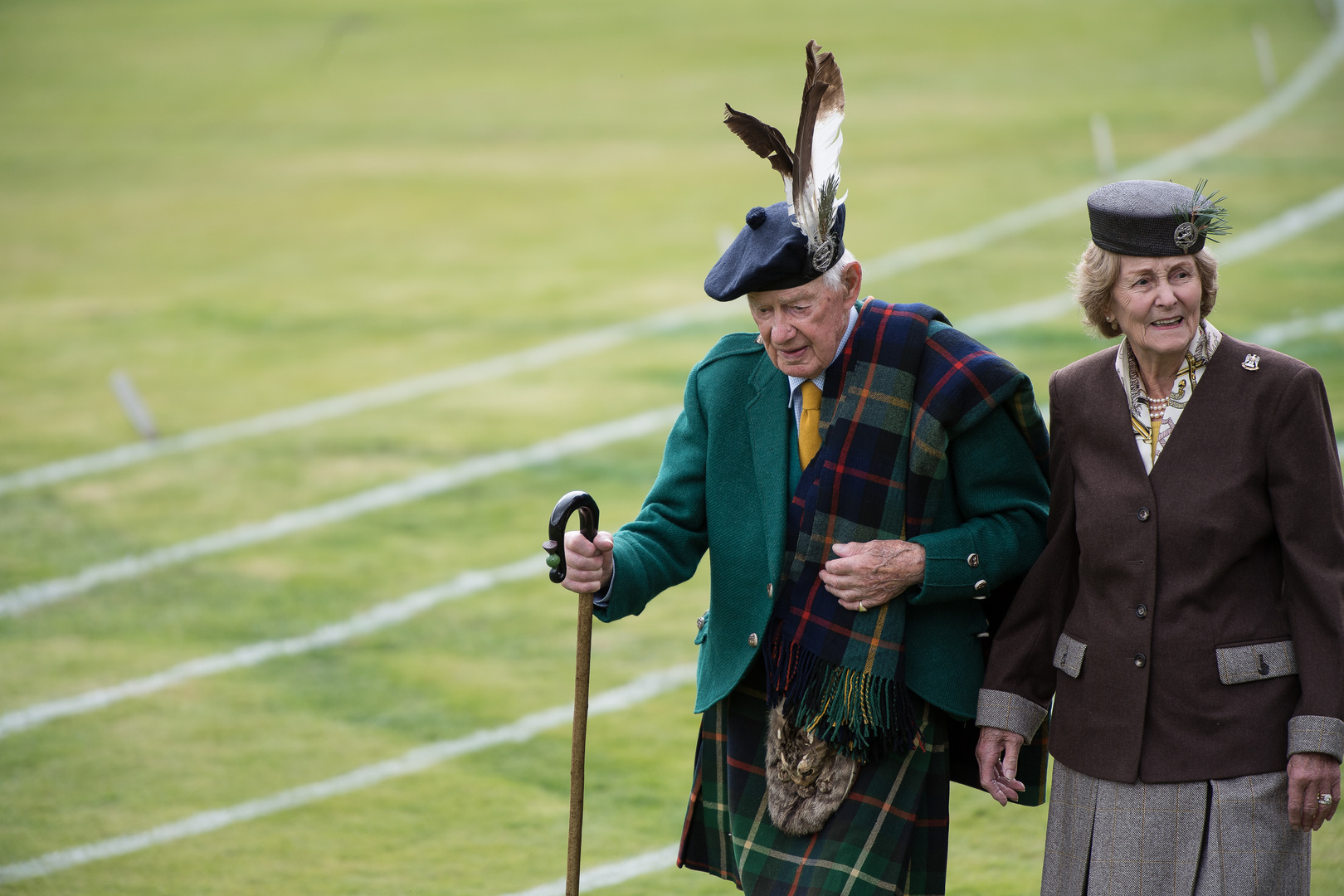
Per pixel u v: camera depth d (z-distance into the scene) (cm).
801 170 1092
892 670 1128
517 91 7469
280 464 3158
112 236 5325
